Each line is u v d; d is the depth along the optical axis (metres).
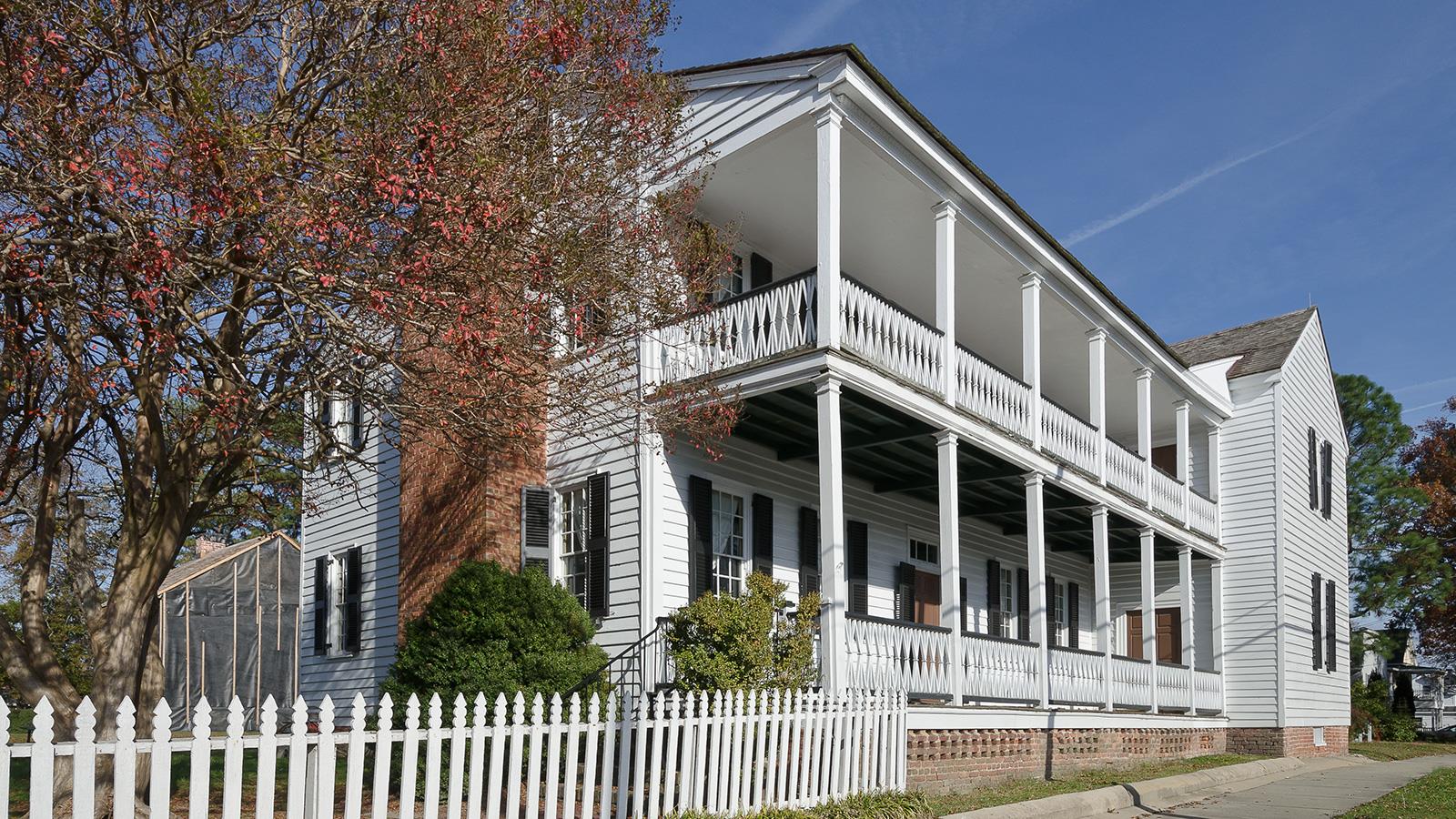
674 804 9.16
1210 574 23.39
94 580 10.10
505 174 8.91
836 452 11.76
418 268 8.09
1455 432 42.31
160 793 5.71
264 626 24.67
